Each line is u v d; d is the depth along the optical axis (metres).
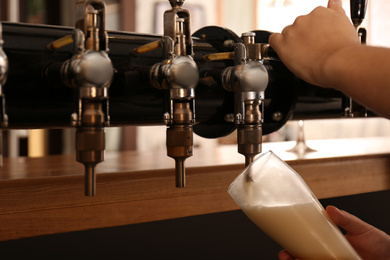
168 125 0.57
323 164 0.95
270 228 0.57
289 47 0.60
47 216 0.67
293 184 0.56
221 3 3.24
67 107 0.54
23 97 0.51
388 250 0.70
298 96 0.76
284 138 3.17
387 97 0.50
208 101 0.66
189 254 0.90
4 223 0.64
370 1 3.50
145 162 0.96
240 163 0.87
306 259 0.57
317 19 0.59
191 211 0.80
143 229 0.86
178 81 0.51
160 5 2.89
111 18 2.86
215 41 0.68
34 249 0.77
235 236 0.96
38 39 0.52
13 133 2.80
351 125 3.82
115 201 0.72
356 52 0.53
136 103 0.59
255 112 0.60
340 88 0.55
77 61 0.46
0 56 0.45
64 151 3.00
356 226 0.70
